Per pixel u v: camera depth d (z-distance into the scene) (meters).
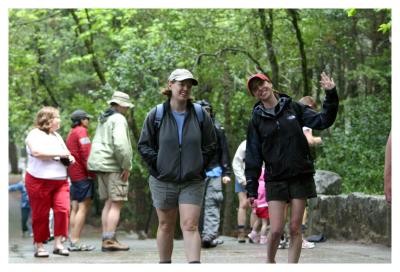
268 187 6.74
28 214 16.50
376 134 14.75
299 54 18.31
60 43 20.94
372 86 17.84
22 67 21.34
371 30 17.45
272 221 6.74
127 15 18.39
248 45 18.25
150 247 11.04
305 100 9.21
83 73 22.52
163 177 6.65
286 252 9.98
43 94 22.89
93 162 10.02
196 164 6.64
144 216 21.16
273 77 17.09
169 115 6.72
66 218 9.36
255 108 6.79
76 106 21.48
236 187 12.03
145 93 17.39
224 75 18.22
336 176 12.63
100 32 20.09
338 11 16.38
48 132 9.16
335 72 18.69
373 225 10.60
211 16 17.81
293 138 6.64
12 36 20.91
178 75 6.64
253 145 6.81
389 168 5.84
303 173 6.65
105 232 10.19
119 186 10.05
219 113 19.55
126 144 9.89
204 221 10.46
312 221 12.33
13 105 22.05
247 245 11.18
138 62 17.56
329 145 14.97
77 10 19.69
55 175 9.15
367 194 11.12
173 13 17.89
